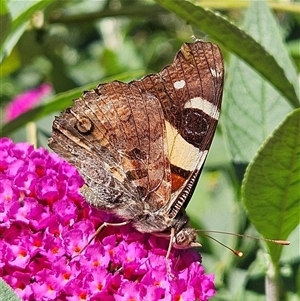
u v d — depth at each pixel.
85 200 0.17
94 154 0.18
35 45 0.24
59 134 0.18
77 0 0.25
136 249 0.17
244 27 0.20
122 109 0.17
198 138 0.17
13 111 0.28
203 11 0.18
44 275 0.17
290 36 0.24
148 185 0.17
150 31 0.31
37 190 0.17
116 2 0.26
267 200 0.18
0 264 0.17
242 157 0.20
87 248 0.17
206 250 0.22
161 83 0.17
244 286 0.20
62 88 0.26
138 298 0.16
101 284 0.17
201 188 0.24
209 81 0.17
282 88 0.19
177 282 0.17
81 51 0.30
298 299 0.19
